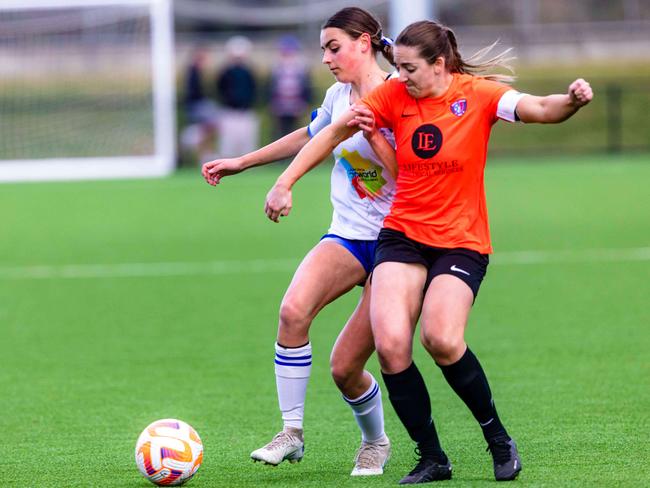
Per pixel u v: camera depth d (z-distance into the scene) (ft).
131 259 153.48
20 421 74.33
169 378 87.10
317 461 62.90
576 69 353.31
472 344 97.35
